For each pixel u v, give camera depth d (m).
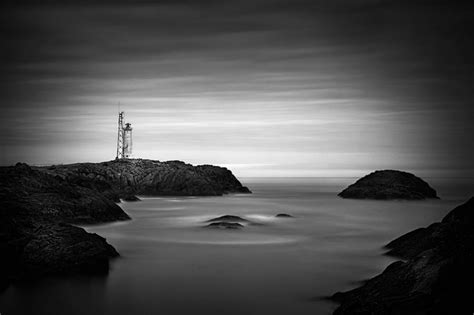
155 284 36.84
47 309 31.66
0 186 53.22
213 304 32.34
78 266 37.22
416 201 103.38
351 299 28.31
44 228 39.81
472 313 21.98
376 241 55.28
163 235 56.97
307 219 74.31
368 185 111.81
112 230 58.62
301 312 30.66
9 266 36.22
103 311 31.27
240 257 46.22
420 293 24.30
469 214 30.47
